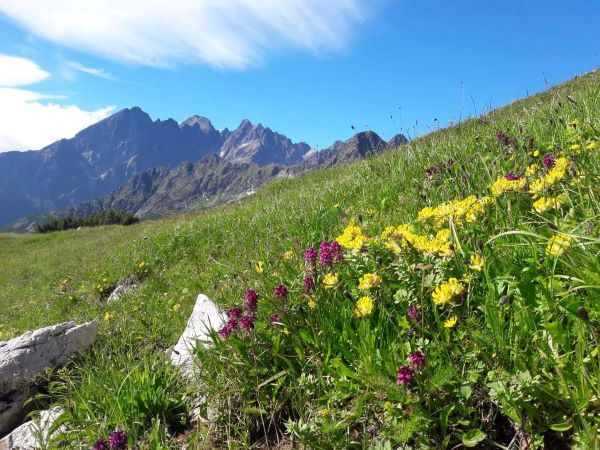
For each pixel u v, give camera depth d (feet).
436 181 3.54
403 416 1.61
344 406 1.86
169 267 6.86
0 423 3.18
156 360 2.95
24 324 7.07
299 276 2.57
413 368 1.60
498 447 1.55
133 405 2.45
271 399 2.11
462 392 1.57
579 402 1.35
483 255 1.82
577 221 2.01
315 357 2.07
